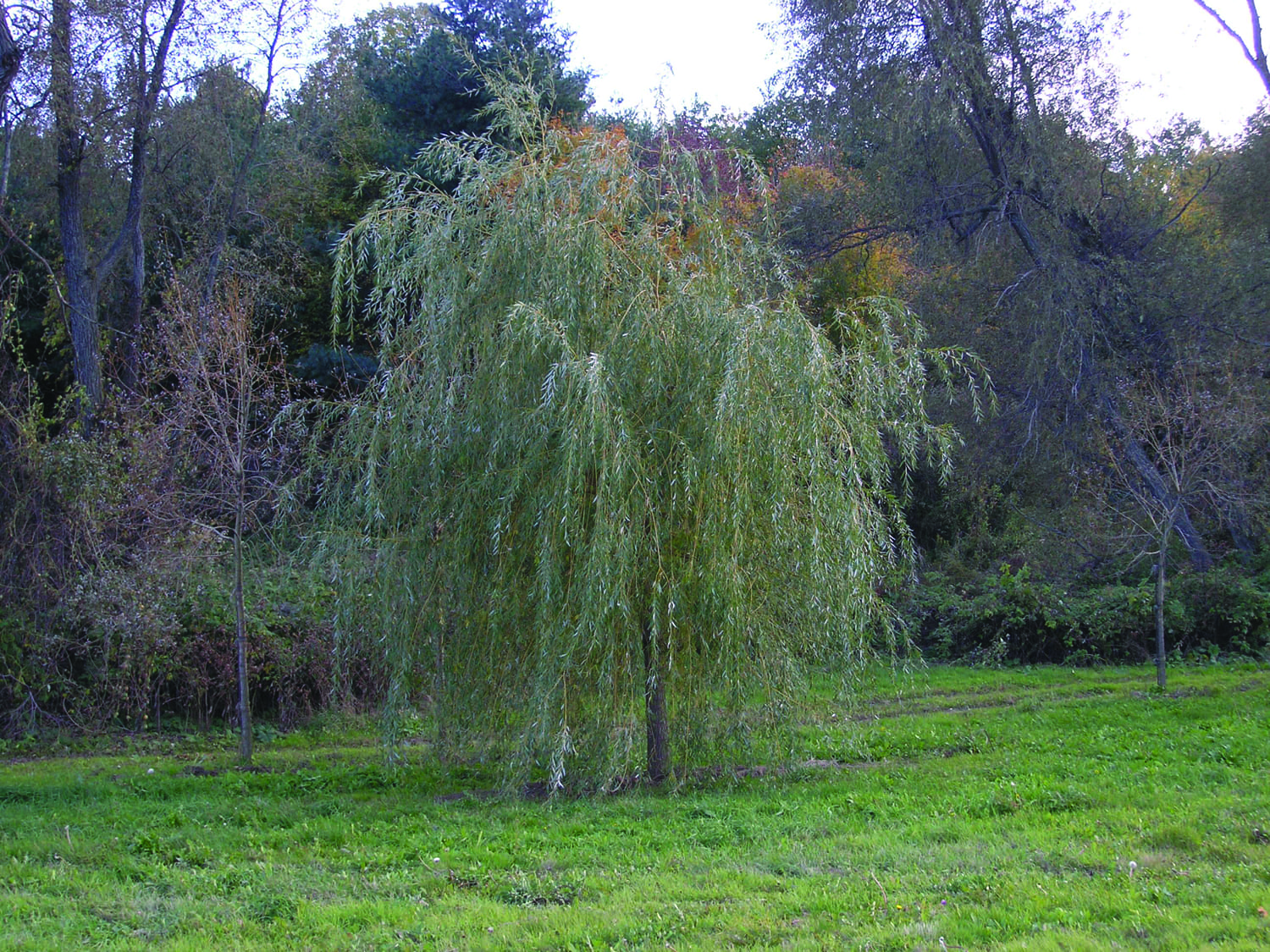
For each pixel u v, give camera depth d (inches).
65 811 336.2
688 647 342.6
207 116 799.7
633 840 284.0
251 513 485.1
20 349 582.6
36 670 503.8
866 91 823.1
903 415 388.2
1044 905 218.2
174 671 521.3
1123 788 329.7
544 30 962.1
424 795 359.9
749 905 224.7
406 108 951.0
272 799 355.6
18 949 203.8
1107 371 730.8
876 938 201.6
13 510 515.5
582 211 342.3
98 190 803.4
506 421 328.5
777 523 332.8
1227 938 195.3
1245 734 414.0
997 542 833.5
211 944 208.1
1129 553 712.4
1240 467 671.8
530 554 337.7
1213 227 835.4
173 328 533.3
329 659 532.4
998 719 483.2
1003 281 826.2
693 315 340.2
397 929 215.6
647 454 334.0
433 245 346.0
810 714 365.1
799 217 875.4
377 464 360.5
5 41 625.6
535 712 320.8
